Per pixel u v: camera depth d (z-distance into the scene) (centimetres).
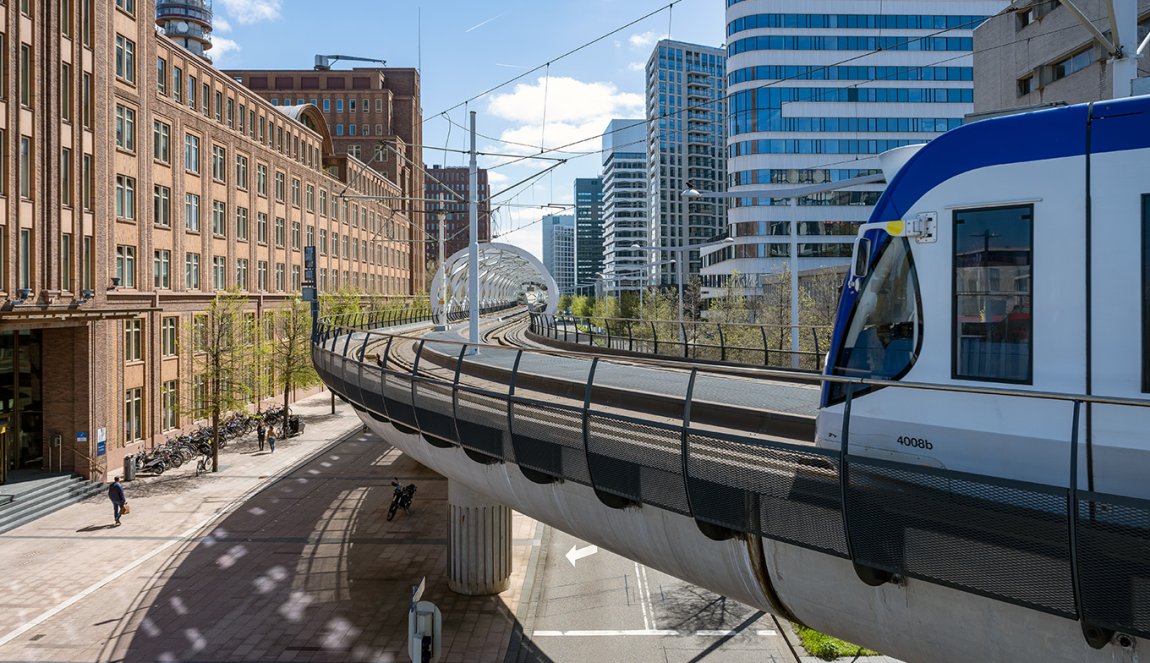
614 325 5850
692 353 2158
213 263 4119
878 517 552
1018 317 582
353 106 9400
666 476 720
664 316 4781
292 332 4231
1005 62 3058
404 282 9194
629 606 1888
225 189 4269
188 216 3844
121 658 1523
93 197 2909
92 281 2906
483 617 1775
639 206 15788
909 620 590
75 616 1731
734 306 3897
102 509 2627
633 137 15912
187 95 3825
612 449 777
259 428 3741
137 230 3300
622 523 846
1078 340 552
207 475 3183
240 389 3394
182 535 2358
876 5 6531
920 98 6550
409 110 10100
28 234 2575
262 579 1988
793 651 1602
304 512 2645
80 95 2831
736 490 652
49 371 2856
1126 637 472
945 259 627
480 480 1158
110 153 3038
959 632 559
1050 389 562
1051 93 2745
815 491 594
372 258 7569
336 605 1820
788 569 671
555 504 956
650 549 830
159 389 3422
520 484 1023
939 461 621
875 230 684
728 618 1806
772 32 6506
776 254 6544
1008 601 488
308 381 4191
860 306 692
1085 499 452
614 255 15850
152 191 3416
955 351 618
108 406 3000
